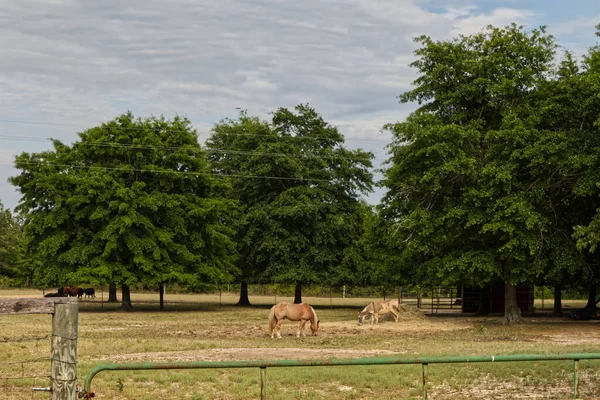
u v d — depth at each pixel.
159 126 56.94
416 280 47.72
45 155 53.31
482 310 51.69
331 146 66.50
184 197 55.19
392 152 41.62
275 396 15.88
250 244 61.38
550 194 38.25
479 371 19.22
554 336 32.47
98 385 16.94
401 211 45.22
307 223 59.84
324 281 59.50
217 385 17.20
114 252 52.31
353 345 27.23
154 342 27.27
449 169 36.38
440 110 42.28
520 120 36.91
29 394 15.51
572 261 36.84
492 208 36.44
